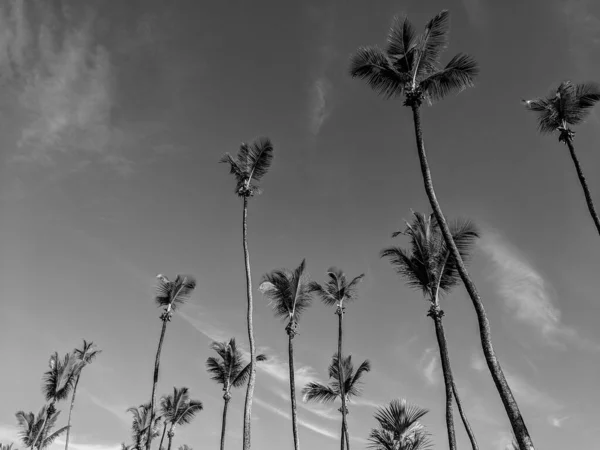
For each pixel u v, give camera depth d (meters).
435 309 19.66
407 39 17.53
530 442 10.34
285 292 25.86
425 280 20.64
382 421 13.26
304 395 26.52
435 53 17.84
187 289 33.75
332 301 29.00
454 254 13.59
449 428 16.78
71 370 42.69
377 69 17.72
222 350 35.56
